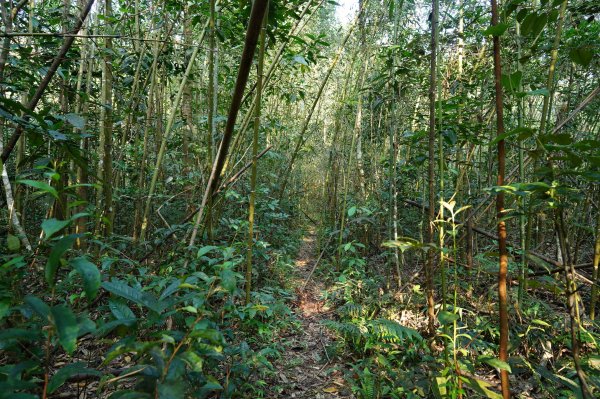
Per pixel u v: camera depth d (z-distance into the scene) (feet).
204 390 4.60
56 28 12.43
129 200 13.67
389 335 8.28
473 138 10.19
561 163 9.36
